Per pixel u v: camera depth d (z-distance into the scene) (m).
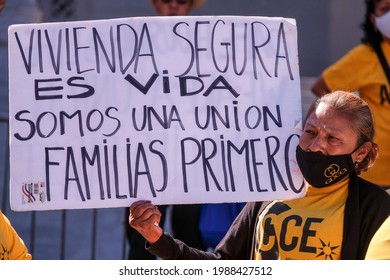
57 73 11.24
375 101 17.20
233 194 11.11
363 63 17.38
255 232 11.20
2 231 10.62
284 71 11.32
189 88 11.22
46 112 11.18
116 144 11.12
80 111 11.18
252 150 11.17
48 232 22.75
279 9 35.94
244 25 11.34
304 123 11.09
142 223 10.87
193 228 16.50
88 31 11.30
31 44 11.29
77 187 11.09
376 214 10.68
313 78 31.91
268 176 11.13
